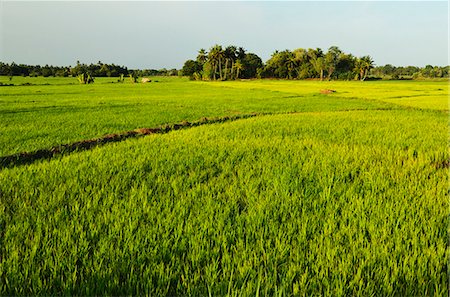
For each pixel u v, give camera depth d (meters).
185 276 3.09
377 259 3.33
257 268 3.20
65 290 2.83
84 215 4.45
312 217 4.34
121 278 3.09
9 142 9.54
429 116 16.94
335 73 106.69
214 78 101.50
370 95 34.97
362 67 96.62
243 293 2.74
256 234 3.84
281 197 5.12
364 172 6.65
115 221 4.20
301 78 106.94
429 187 5.68
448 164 7.50
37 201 4.94
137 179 6.01
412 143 9.86
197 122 14.57
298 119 15.34
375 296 2.85
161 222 4.19
